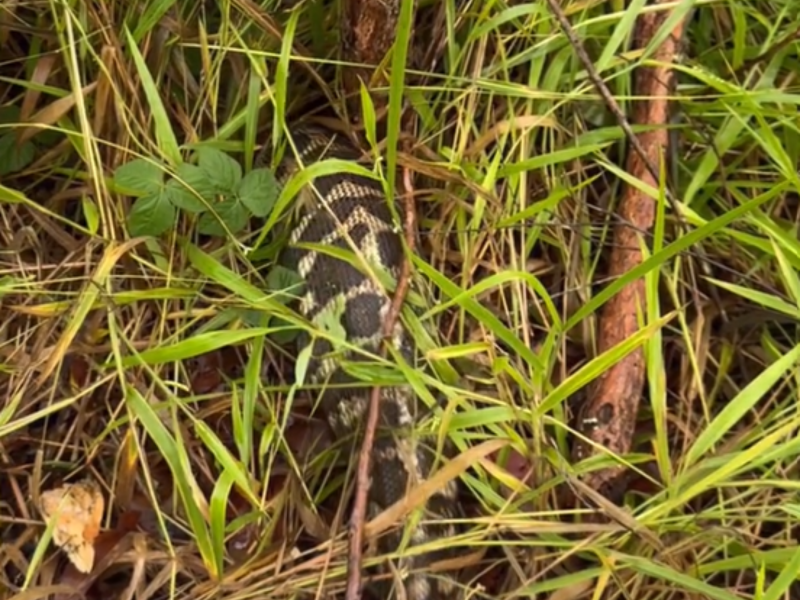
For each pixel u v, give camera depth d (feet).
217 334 2.23
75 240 2.49
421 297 2.42
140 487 2.38
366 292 2.39
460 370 2.43
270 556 2.28
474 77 2.53
